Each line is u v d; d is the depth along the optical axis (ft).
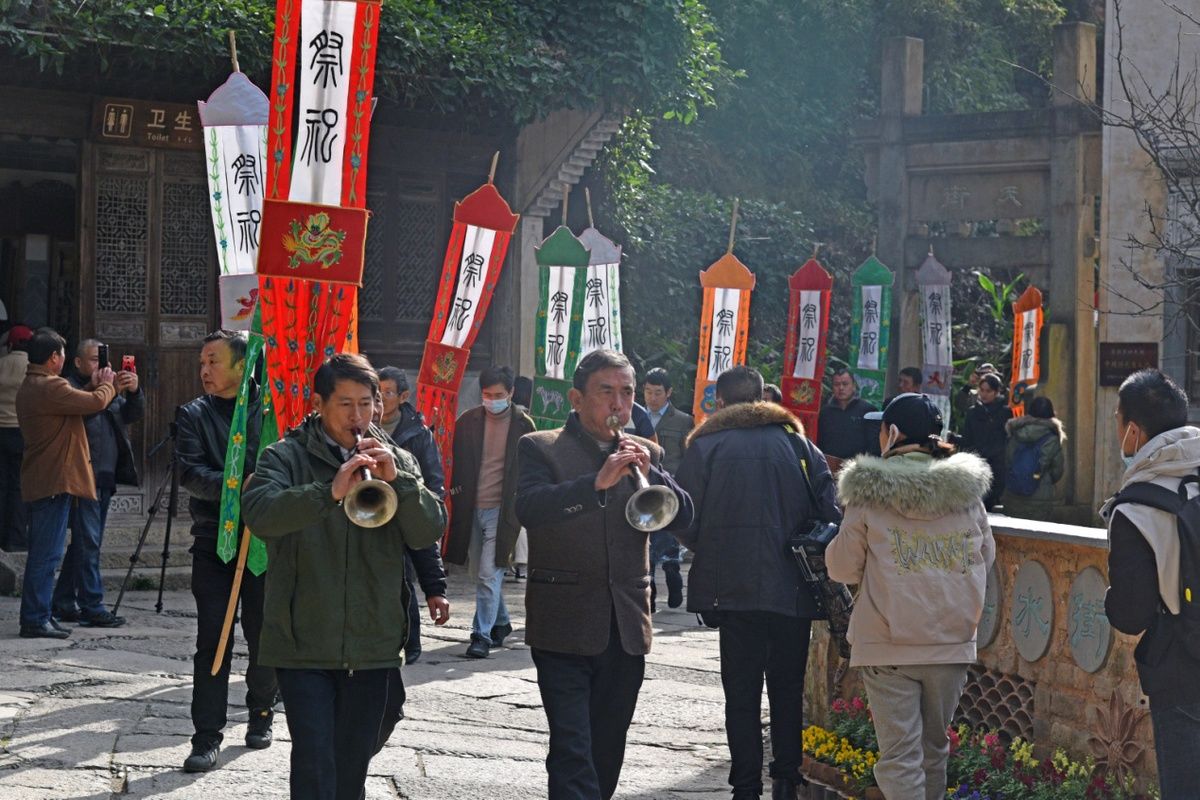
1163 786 17.72
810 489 24.06
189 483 25.40
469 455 37.37
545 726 30.17
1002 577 25.90
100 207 50.19
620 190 66.03
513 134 57.06
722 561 23.47
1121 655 22.67
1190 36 58.34
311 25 24.76
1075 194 64.39
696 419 47.24
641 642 20.33
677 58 57.31
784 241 84.94
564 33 56.08
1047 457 57.67
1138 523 17.52
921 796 20.44
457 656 37.45
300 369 25.04
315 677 18.39
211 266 51.88
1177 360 58.44
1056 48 64.44
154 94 49.80
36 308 64.75
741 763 23.62
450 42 51.78
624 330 74.54
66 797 23.44
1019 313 62.28
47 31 45.42
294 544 18.38
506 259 58.39
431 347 39.60
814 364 52.06
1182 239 57.06
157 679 32.48
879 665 20.49
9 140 63.62
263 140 31.24
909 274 68.59
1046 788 23.08
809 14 94.58
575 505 19.48
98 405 37.04
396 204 55.88
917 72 68.59
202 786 24.36
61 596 39.93
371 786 25.14
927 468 20.40
